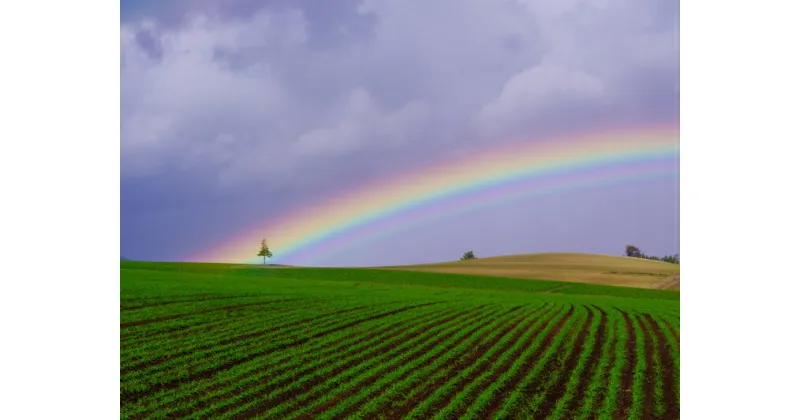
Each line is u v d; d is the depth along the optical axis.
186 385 19.14
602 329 30.64
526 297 48.00
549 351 24.56
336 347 24.45
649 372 21.78
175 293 35.56
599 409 17.72
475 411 17.52
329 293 41.41
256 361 21.97
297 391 19.16
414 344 25.80
